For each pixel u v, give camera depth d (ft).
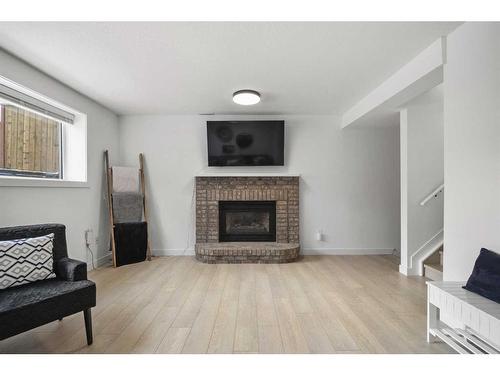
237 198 14.83
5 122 8.94
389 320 7.45
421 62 8.00
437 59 7.29
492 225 5.86
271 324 7.22
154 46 7.65
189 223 15.01
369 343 6.33
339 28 6.79
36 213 9.29
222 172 15.03
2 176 8.79
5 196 8.16
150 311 8.00
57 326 7.13
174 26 6.70
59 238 7.52
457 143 6.73
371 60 8.50
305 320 7.43
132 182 14.07
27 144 9.81
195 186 14.90
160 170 14.97
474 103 6.25
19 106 8.98
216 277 11.11
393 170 15.14
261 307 8.25
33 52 7.95
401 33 7.00
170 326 7.11
